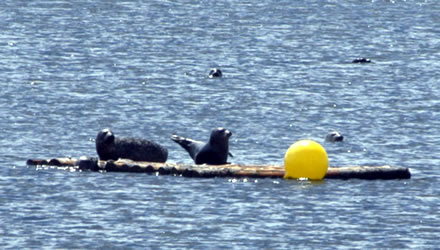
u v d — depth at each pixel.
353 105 141.12
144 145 100.12
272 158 107.38
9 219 81.88
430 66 188.00
